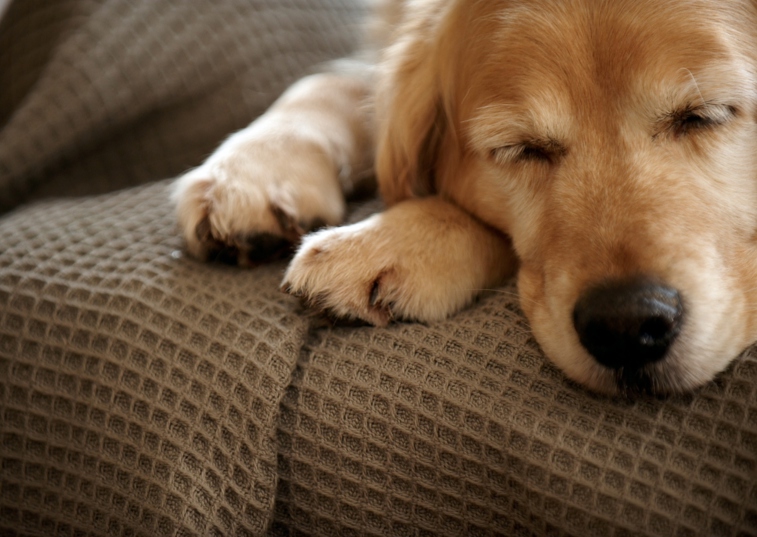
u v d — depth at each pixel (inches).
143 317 46.6
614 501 36.2
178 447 43.3
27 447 46.7
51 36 65.9
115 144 67.6
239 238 50.2
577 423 38.4
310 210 53.4
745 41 43.3
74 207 59.7
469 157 52.6
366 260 47.4
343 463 42.6
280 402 43.3
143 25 66.6
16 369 47.5
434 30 55.6
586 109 44.1
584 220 43.8
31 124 62.4
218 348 44.6
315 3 77.8
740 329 41.0
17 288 49.5
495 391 40.4
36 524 46.1
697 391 39.1
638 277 39.7
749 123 43.8
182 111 69.0
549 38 44.5
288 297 47.4
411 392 41.5
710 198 43.2
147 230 54.9
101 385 45.6
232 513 42.6
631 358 38.8
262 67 71.9
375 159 60.5
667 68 41.6
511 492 39.2
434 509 41.4
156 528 42.4
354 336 45.3
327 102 64.6
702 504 35.3
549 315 42.9
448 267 49.0
